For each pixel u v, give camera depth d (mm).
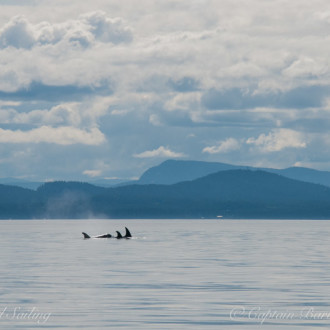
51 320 105375
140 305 118438
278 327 100688
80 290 136500
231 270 176875
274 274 167000
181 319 106438
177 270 176625
